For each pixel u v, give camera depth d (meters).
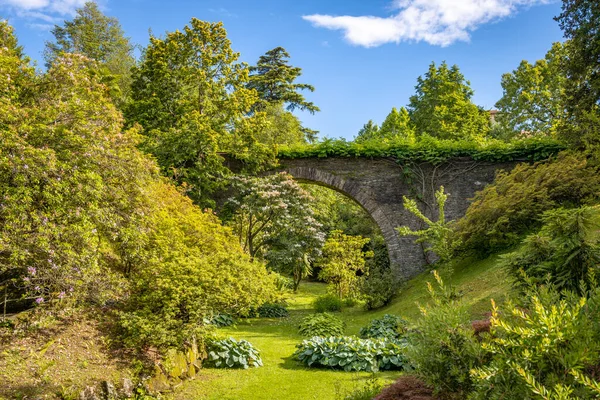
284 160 16.75
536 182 12.70
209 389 5.93
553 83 23.69
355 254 18.09
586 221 4.57
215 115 16.30
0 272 5.12
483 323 3.79
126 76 24.73
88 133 5.66
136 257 6.60
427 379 3.29
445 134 25.91
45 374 4.63
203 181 15.23
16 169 4.36
